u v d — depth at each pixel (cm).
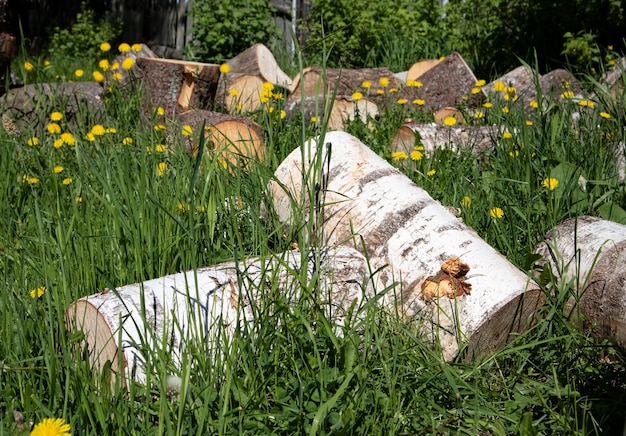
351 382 271
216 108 724
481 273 328
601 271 346
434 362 304
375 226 348
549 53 963
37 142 510
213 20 1109
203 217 365
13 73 832
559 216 412
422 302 328
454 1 1116
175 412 254
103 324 283
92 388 250
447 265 327
